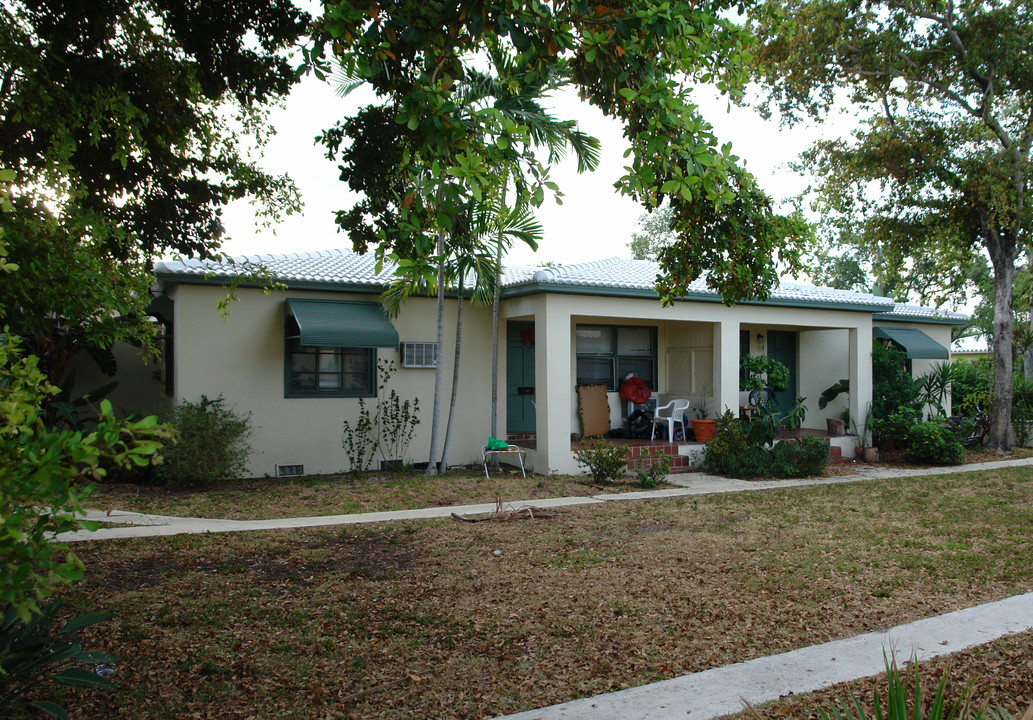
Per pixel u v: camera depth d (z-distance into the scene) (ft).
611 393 57.16
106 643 17.54
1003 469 50.62
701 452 50.29
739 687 15.38
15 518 7.74
